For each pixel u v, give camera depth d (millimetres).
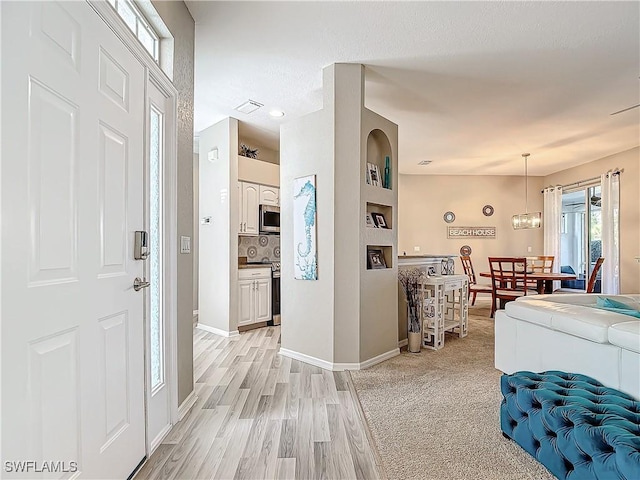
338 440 2020
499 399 2584
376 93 3910
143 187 1841
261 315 5051
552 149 5957
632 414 1529
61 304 1211
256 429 2146
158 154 2154
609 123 4758
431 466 1773
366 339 3326
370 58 3189
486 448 1932
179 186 2369
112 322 1548
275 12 2549
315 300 3410
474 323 5301
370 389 2773
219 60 3207
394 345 3695
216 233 4758
